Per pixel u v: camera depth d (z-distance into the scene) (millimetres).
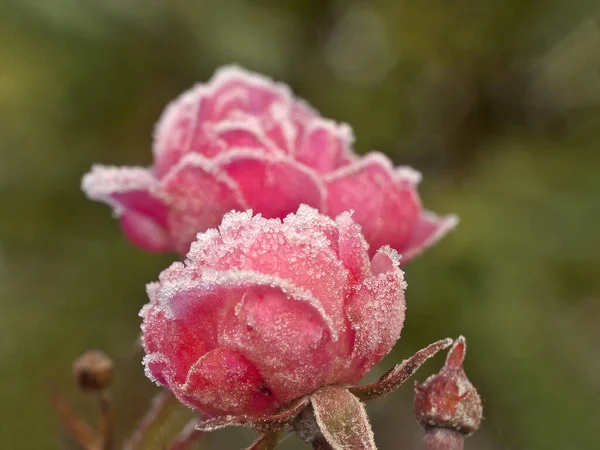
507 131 605
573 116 600
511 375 499
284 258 258
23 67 534
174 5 536
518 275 514
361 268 265
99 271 553
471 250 517
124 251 552
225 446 537
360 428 259
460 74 610
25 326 542
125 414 431
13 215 548
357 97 594
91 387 328
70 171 552
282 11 603
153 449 311
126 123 563
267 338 259
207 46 541
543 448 492
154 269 549
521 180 555
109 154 562
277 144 314
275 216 306
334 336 259
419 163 603
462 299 508
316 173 311
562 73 606
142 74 546
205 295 259
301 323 259
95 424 498
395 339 267
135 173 320
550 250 525
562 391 499
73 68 532
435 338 510
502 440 511
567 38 596
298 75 595
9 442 512
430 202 555
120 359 335
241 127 311
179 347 263
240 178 305
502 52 603
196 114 316
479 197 549
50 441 513
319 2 609
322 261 260
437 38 600
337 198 305
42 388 523
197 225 310
